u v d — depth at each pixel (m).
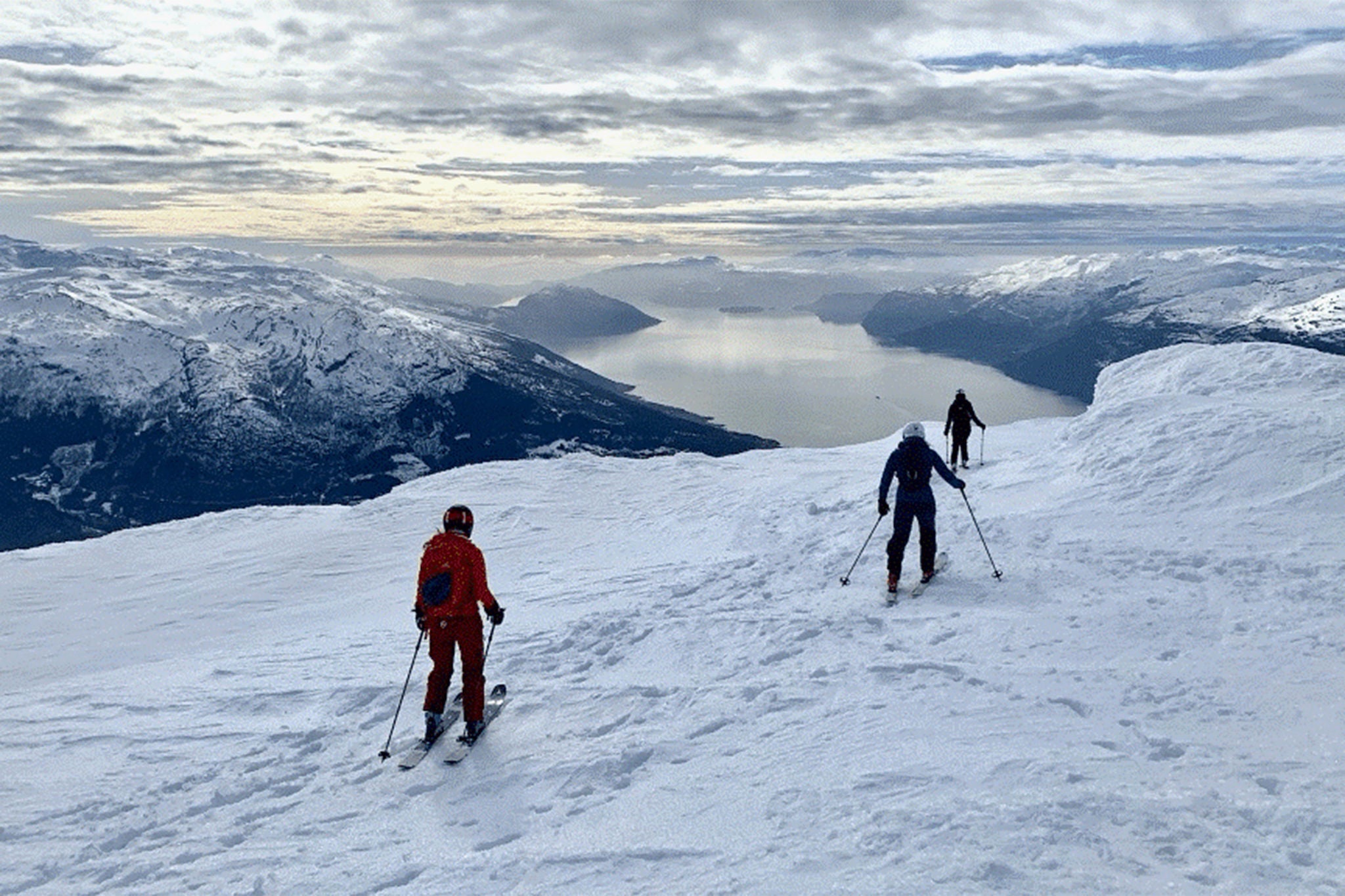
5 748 8.70
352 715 9.02
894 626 9.83
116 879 6.12
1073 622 9.33
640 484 27.39
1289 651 8.12
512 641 11.01
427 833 6.39
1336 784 5.50
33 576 20.08
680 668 9.34
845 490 21.66
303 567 20.16
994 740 6.55
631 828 5.95
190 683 10.78
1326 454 14.25
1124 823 5.16
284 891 5.70
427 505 25.45
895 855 5.00
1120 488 15.23
